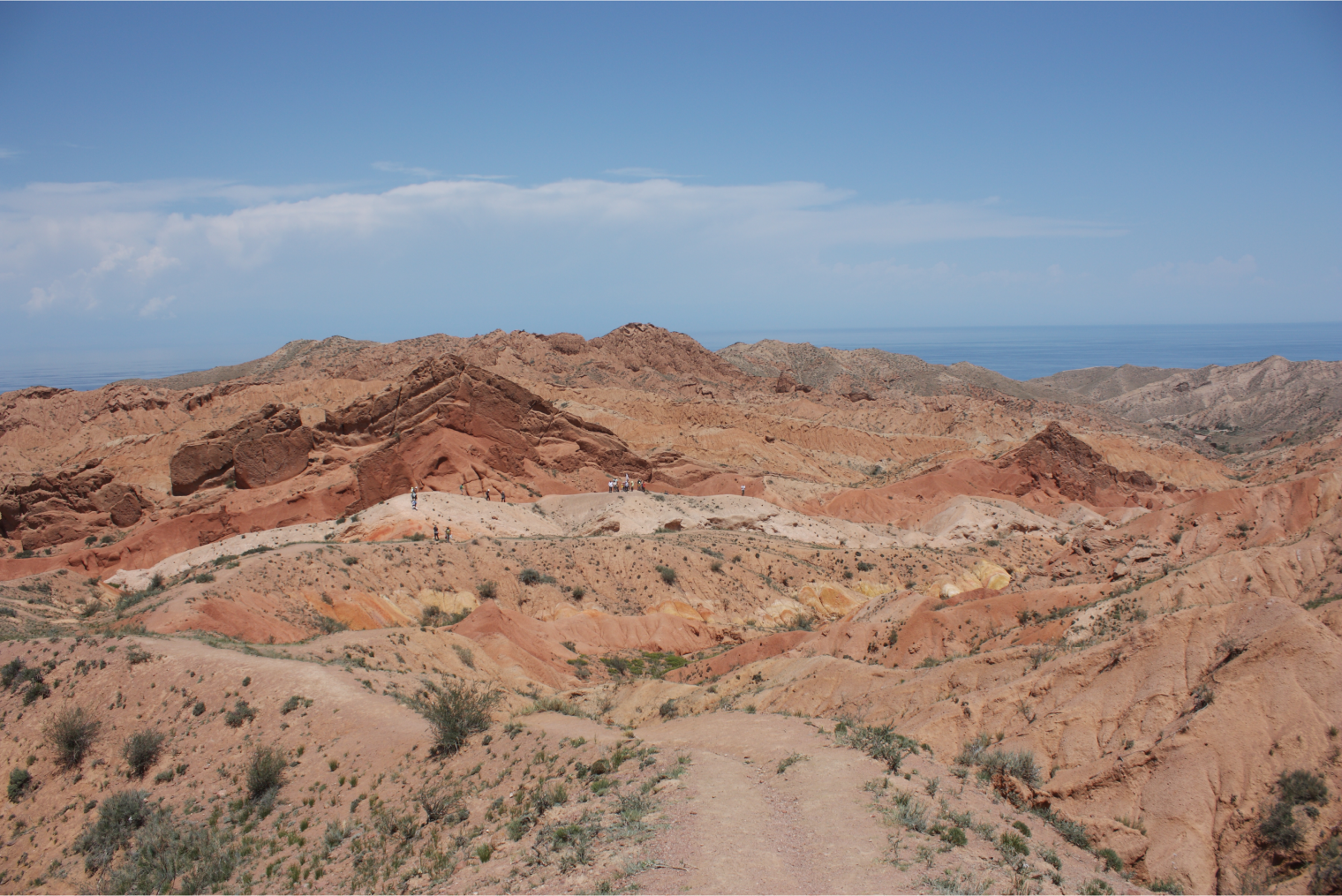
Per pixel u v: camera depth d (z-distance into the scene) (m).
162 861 30.09
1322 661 28.78
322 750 35.19
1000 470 148.62
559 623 74.75
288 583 67.19
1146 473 164.00
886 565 99.19
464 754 32.97
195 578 66.50
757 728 30.33
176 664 41.19
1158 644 33.56
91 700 39.06
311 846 29.27
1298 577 48.03
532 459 127.75
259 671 40.38
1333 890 23.48
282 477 116.88
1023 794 26.67
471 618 63.72
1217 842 26.27
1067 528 127.31
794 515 118.06
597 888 18.22
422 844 26.80
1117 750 30.75
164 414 189.88
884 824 20.50
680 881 18.02
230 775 34.69
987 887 17.56
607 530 104.25
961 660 40.78
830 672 45.97
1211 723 28.80
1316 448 132.12
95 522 113.81
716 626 81.38
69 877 30.97
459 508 100.31
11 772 35.84
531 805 26.05
